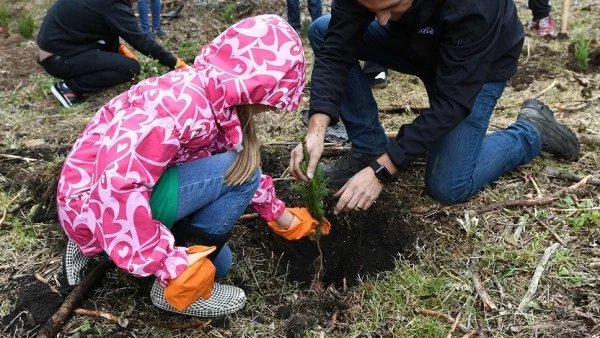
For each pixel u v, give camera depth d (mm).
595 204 3049
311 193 2613
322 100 2781
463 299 2574
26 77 5039
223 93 2129
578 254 2742
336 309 2539
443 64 2641
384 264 2859
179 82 2178
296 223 2633
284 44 2150
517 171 3363
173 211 2285
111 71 4625
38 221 3125
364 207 2699
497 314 2479
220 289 2484
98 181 2053
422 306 2545
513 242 2824
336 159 3549
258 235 2965
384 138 3275
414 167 3443
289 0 5484
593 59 4664
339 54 2861
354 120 3197
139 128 2059
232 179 2322
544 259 2682
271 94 2139
